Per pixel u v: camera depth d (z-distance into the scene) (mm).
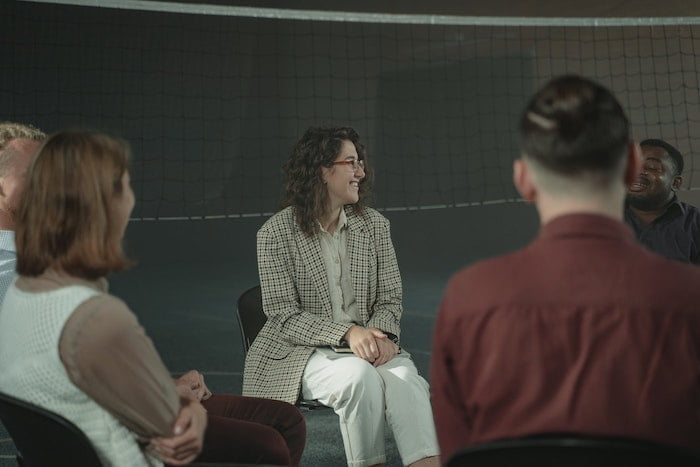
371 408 2639
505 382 1226
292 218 2959
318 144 2904
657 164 2975
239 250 10633
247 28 11164
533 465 1153
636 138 8930
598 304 1187
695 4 8617
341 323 2824
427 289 7438
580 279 1201
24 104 10320
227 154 11039
